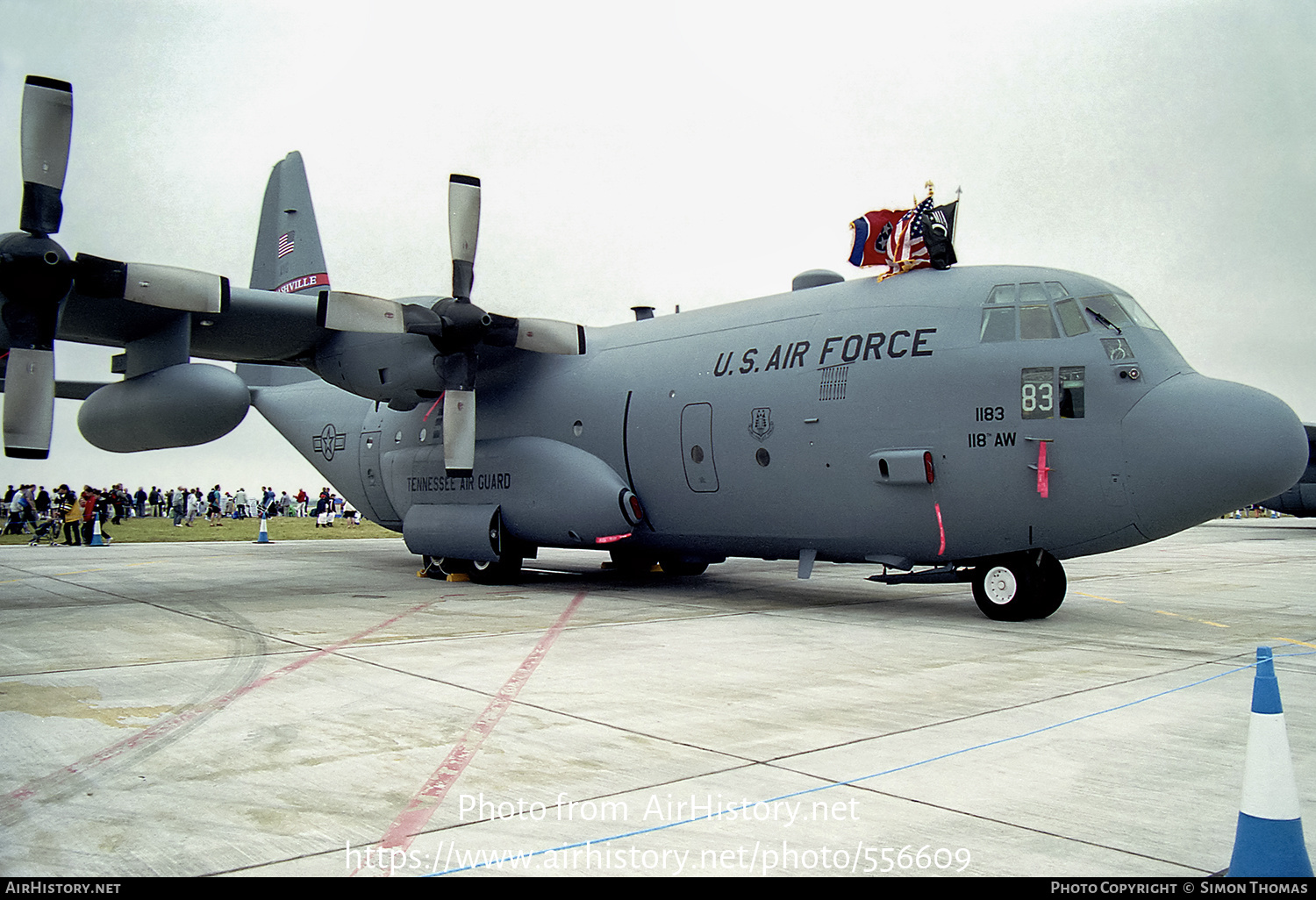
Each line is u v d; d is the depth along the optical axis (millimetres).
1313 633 9102
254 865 3375
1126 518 8758
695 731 5266
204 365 11602
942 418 9430
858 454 9953
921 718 5570
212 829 3734
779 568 17578
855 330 10258
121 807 3984
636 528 12734
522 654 7664
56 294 10016
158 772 4473
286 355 14289
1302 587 14109
